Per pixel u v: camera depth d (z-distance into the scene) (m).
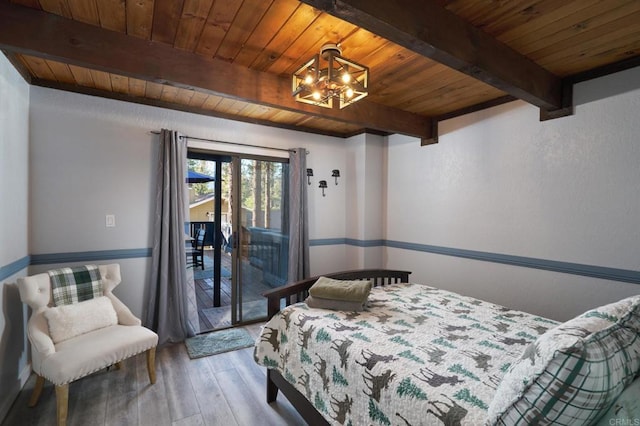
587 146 2.44
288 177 4.05
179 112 3.29
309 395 1.73
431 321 1.89
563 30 1.87
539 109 2.72
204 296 4.71
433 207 3.68
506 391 0.98
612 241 2.32
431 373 1.29
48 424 1.92
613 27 1.84
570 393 0.84
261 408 2.12
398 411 1.23
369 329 1.75
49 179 2.69
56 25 1.75
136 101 3.06
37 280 2.17
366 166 4.23
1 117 2.06
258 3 1.65
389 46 2.06
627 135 2.24
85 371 1.90
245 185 3.75
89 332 2.21
